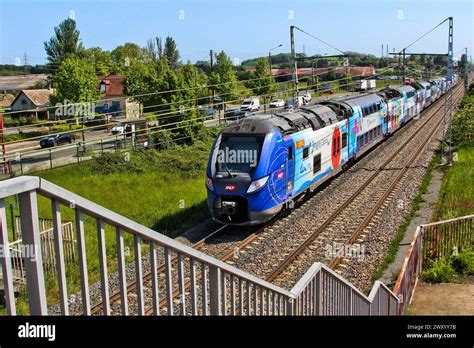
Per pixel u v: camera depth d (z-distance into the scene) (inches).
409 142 1331.2
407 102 1598.2
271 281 477.7
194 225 670.5
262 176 597.6
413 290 446.3
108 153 1227.2
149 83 1649.9
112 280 461.7
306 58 1114.1
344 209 713.6
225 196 607.5
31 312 103.5
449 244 521.3
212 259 157.4
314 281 230.5
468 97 2246.6
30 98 2105.1
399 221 665.6
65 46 2529.5
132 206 770.2
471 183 860.0
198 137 1465.3
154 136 1386.6
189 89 1455.5
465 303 421.1
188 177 1015.0
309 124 753.6
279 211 648.4
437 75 2967.5
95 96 1777.8
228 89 1967.3
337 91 2128.4
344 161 924.6
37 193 102.2
